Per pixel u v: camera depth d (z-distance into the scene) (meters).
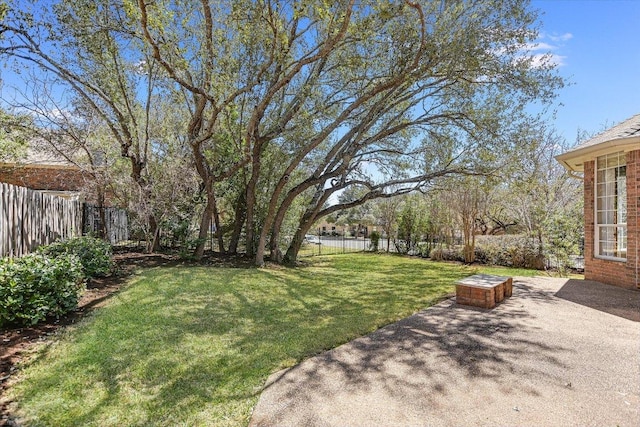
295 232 13.39
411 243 16.97
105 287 6.71
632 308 5.87
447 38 8.10
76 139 10.02
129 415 2.73
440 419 2.71
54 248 6.91
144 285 6.82
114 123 10.64
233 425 2.64
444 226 15.13
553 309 5.87
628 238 7.40
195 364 3.65
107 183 10.44
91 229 10.46
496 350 4.07
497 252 12.98
